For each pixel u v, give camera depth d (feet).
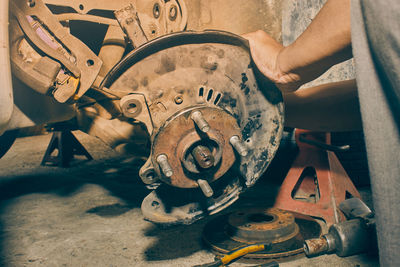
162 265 3.06
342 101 3.49
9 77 2.01
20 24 2.02
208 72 2.11
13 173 6.88
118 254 3.31
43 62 2.04
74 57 2.12
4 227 4.06
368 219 2.47
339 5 1.54
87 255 3.30
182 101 2.08
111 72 1.89
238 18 3.91
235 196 2.35
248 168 2.27
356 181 5.18
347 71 5.29
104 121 3.29
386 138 1.34
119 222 4.15
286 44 4.73
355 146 5.16
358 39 1.35
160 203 2.19
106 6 2.48
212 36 2.03
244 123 2.24
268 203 4.64
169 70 2.03
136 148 3.39
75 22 3.45
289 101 3.62
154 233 3.78
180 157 1.94
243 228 3.31
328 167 4.02
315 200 4.71
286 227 3.33
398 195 1.33
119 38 2.75
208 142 2.00
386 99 1.33
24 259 3.26
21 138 12.05
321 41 1.67
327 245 2.38
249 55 2.18
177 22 2.59
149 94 2.02
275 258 3.02
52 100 3.16
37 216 4.42
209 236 3.44
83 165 7.48
